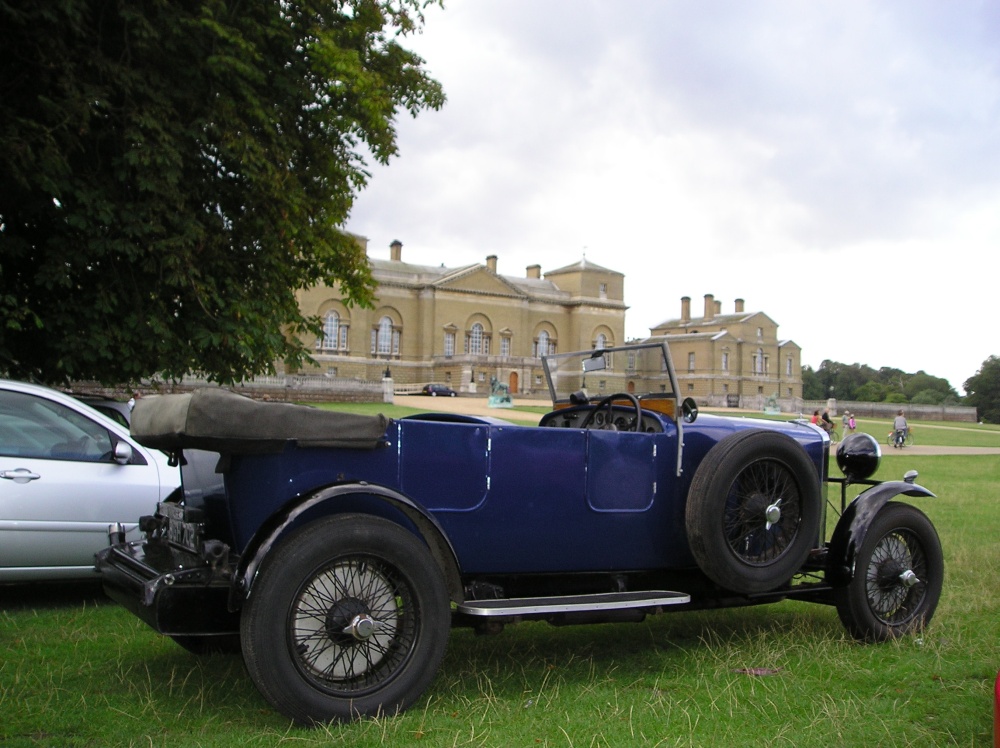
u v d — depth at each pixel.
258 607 3.38
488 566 4.23
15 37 7.63
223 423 3.48
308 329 11.28
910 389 123.81
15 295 8.07
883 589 5.20
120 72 7.99
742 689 4.16
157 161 7.90
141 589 3.56
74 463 5.85
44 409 5.87
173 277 8.28
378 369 77.31
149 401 3.99
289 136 9.71
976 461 26.73
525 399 70.31
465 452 4.14
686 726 3.64
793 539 4.75
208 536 3.99
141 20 7.83
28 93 8.01
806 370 138.62
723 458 4.46
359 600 3.66
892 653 4.87
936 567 5.39
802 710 3.87
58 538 5.67
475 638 5.09
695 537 4.45
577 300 89.25
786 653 4.84
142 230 8.04
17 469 5.62
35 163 7.55
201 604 3.52
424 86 11.43
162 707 3.79
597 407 5.26
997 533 9.55
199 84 8.65
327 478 3.84
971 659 4.71
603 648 4.95
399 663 3.71
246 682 4.15
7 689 3.99
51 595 6.27
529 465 4.29
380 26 10.58
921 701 4.02
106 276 8.37
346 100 10.00
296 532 3.53
